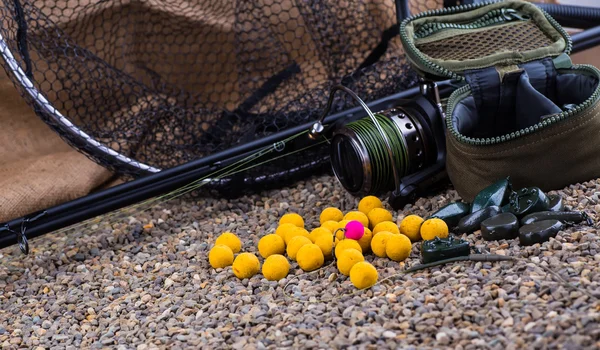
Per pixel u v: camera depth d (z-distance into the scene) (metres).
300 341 0.91
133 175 1.25
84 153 1.22
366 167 1.11
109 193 1.16
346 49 1.31
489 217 1.03
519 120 1.12
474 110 1.12
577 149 1.06
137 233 1.18
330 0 1.30
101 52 1.27
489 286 0.93
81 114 1.26
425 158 1.14
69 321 1.03
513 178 1.06
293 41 1.31
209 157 1.18
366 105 1.14
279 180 1.25
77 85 1.23
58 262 1.14
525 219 1.01
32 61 1.22
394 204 1.13
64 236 1.20
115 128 1.25
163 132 1.27
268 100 1.30
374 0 1.32
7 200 1.23
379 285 0.97
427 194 1.15
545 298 0.90
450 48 1.15
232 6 1.30
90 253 1.16
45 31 1.21
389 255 1.01
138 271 1.10
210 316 0.98
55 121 1.19
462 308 0.90
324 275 1.02
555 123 1.04
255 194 1.25
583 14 1.36
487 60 1.12
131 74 1.29
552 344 0.84
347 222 1.04
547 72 1.13
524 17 1.18
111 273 1.10
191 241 1.15
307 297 0.98
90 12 1.24
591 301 0.88
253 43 1.31
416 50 1.14
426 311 0.91
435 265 0.98
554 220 0.99
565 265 0.93
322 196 1.21
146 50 1.29
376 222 1.08
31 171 1.27
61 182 1.26
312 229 1.13
